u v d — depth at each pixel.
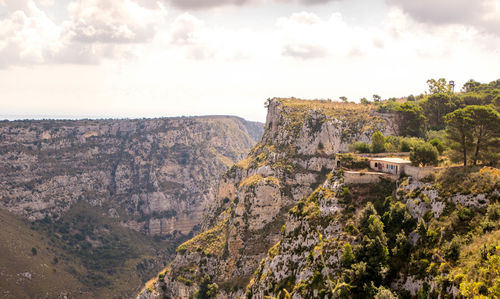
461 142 102.88
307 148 195.12
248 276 154.12
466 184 85.94
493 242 71.06
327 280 88.69
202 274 164.50
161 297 168.50
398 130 172.12
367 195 103.19
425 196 90.69
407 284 80.19
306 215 107.62
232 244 164.62
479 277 66.38
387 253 85.00
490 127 99.56
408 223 89.31
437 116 169.38
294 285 98.19
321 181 182.62
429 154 101.38
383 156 125.06
